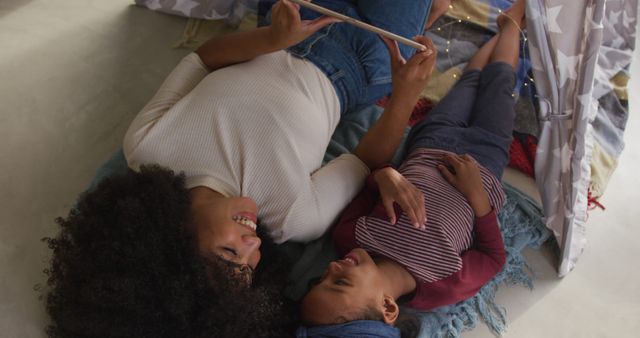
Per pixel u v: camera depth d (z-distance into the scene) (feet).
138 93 4.94
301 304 3.37
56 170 4.43
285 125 3.53
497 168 3.96
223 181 3.36
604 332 3.98
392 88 4.01
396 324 3.79
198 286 2.84
